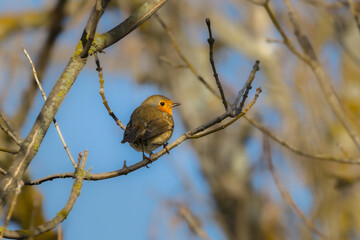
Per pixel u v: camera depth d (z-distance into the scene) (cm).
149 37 1700
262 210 1523
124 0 1509
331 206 776
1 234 543
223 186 1659
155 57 1712
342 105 879
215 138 1723
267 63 1595
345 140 1355
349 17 1353
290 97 894
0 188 619
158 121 1046
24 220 1127
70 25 1441
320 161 832
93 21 674
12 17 1478
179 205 1178
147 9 743
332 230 758
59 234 619
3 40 1448
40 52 1384
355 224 1298
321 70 884
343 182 1295
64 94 687
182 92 1714
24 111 1202
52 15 1427
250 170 1672
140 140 1017
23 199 1119
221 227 1530
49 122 673
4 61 1259
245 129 1697
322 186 795
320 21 1105
